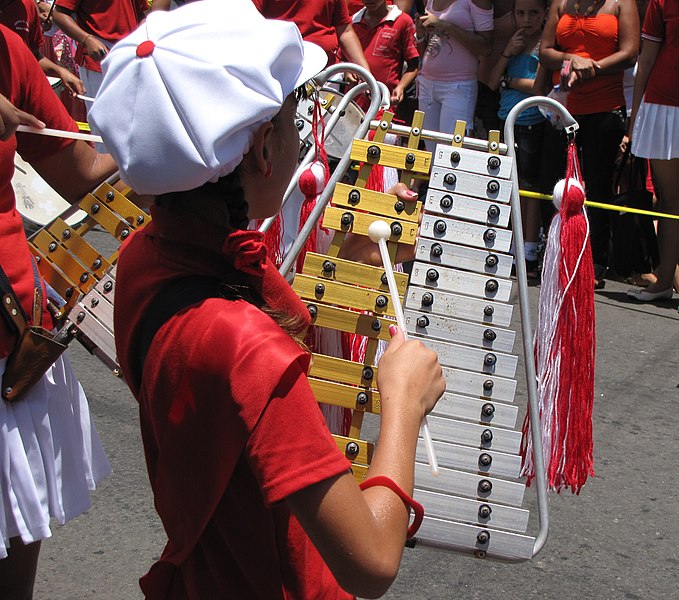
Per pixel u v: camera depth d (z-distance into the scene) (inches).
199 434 46.0
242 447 44.7
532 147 238.7
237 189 48.2
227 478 45.8
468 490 74.3
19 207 96.7
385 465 47.5
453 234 79.7
